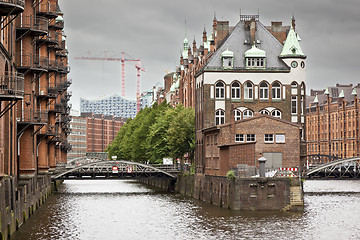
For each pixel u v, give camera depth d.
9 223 46.19
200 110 88.81
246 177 65.12
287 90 86.19
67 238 49.12
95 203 78.88
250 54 85.94
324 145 187.75
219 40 92.50
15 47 55.66
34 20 59.56
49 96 72.31
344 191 99.94
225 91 85.75
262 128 72.00
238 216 61.31
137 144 126.75
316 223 56.97
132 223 58.50
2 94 40.50
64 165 116.94
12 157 49.59
